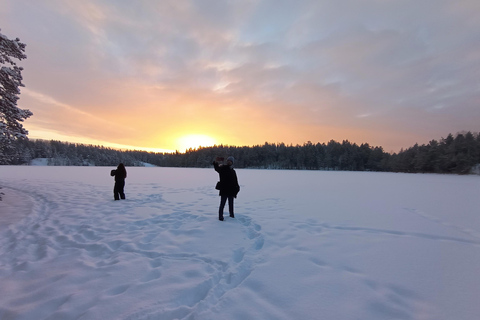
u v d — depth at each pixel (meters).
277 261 3.29
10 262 3.29
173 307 2.23
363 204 8.22
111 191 11.25
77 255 3.52
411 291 2.50
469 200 9.17
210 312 2.13
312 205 7.98
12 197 9.21
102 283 2.65
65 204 7.73
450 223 5.50
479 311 2.16
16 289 2.55
